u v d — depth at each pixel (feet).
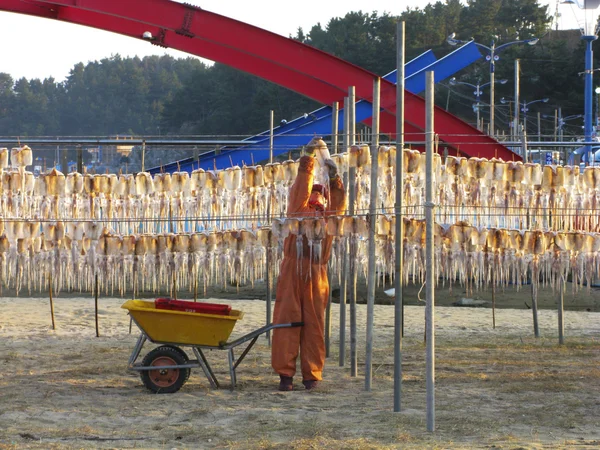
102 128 515.50
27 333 47.26
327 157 33.19
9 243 37.04
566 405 29.53
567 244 36.06
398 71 28.07
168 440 24.81
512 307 66.74
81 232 36.86
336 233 32.37
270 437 25.09
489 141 60.80
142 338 31.81
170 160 228.02
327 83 54.54
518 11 318.24
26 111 519.19
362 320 54.90
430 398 25.89
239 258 36.37
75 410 28.55
